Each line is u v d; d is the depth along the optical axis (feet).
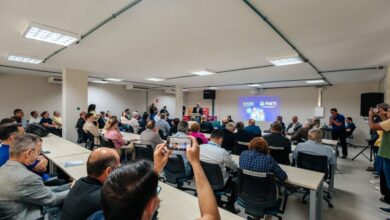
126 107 34.17
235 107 36.06
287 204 9.89
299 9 7.04
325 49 11.44
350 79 22.56
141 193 1.77
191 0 6.63
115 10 7.34
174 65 16.60
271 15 7.52
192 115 32.24
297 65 15.60
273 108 31.94
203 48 11.76
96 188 3.57
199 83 28.63
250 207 6.84
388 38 9.59
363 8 6.86
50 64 17.01
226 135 14.32
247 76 21.44
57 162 8.39
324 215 8.89
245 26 8.59
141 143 11.90
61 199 5.40
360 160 18.02
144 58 14.37
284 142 10.88
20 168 4.91
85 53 13.21
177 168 9.32
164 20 8.10
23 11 7.41
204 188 2.28
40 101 25.36
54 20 8.13
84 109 19.56
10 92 23.39
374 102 19.51
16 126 7.15
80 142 17.94
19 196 4.64
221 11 7.32
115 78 25.20
